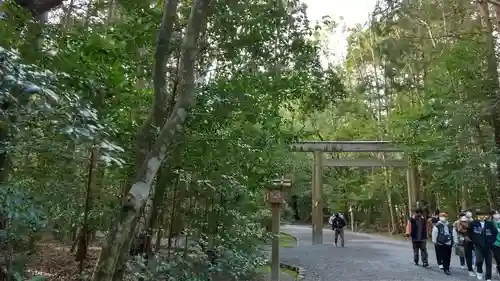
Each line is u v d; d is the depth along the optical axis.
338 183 25.45
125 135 4.57
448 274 8.80
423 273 8.91
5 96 2.03
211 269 5.08
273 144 6.65
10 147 2.91
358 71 22.98
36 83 2.15
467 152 12.37
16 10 3.14
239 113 5.46
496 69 11.08
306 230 24.50
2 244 3.89
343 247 14.29
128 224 3.53
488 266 8.00
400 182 22.75
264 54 5.91
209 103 4.74
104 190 5.92
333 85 7.34
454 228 9.65
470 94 11.55
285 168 8.95
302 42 6.25
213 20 5.30
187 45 4.04
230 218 5.98
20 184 3.76
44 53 3.14
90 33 4.82
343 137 23.34
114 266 3.47
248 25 5.55
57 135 2.54
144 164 3.68
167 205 6.04
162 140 3.75
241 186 6.07
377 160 16.19
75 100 2.39
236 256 5.52
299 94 6.51
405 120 15.45
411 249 13.95
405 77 14.51
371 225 27.73
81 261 6.00
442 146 13.43
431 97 13.35
